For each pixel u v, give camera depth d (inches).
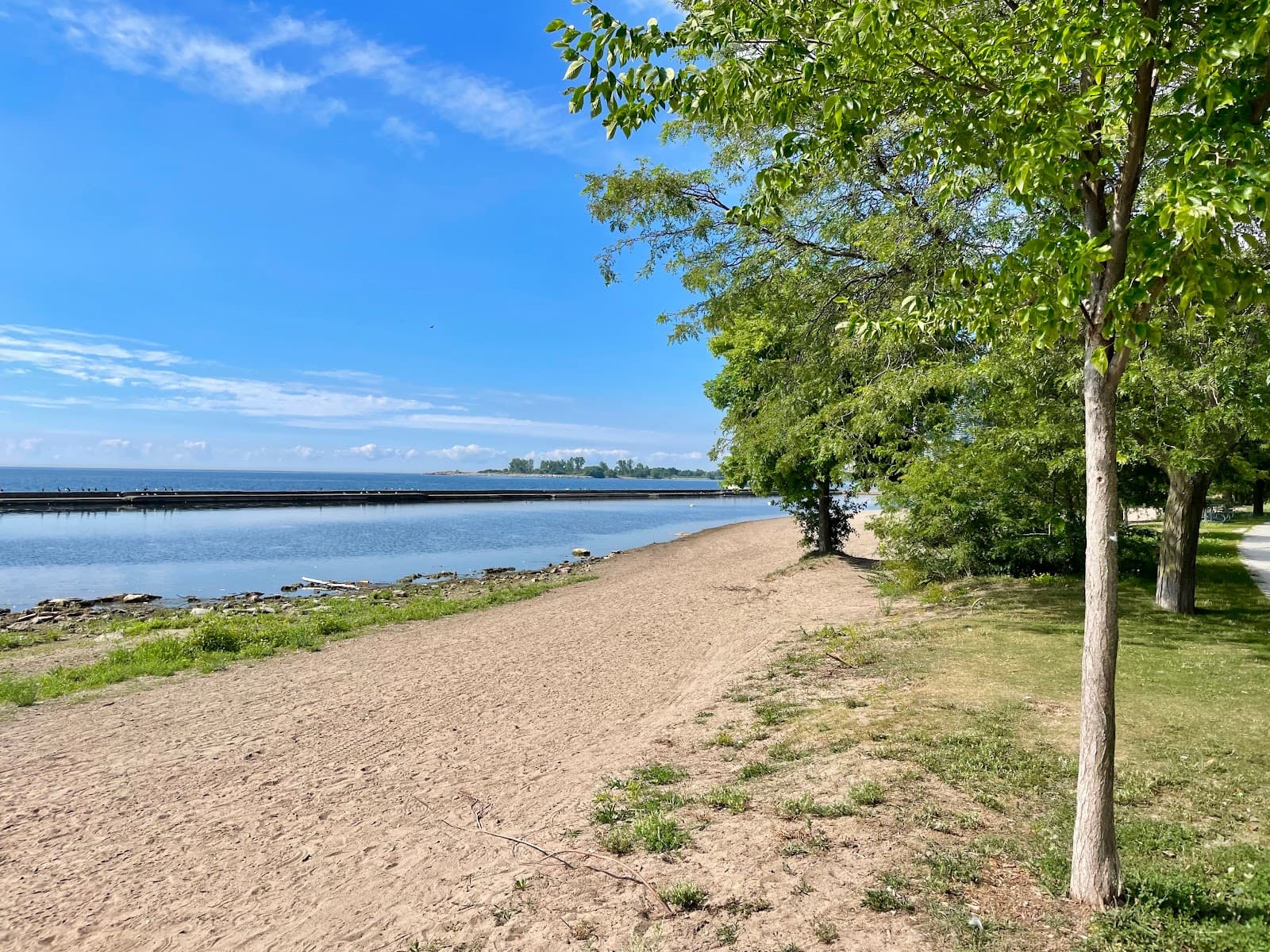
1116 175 193.6
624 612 656.4
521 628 596.7
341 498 3309.5
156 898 190.2
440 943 156.1
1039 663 341.7
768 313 465.4
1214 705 267.0
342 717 353.7
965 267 170.4
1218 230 113.6
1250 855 157.5
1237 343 314.8
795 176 183.8
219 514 2468.0
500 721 340.2
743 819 198.2
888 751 236.7
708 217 414.6
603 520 2498.8
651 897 163.0
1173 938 129.8
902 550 653.3
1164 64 127.0
